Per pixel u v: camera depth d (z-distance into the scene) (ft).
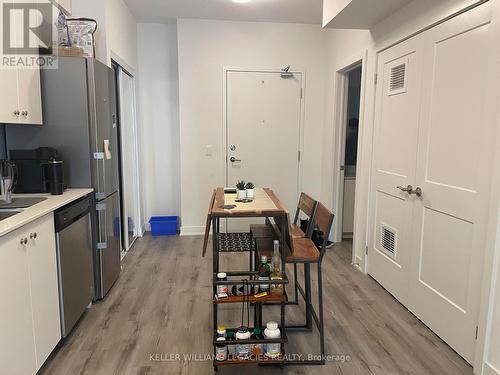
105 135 9.25
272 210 6.40
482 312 6.10
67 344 7.23
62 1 9.37
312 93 14.92
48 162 7.75
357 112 14.71
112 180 9.84
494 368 5.90
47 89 8.29
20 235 5.50
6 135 8.29
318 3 12.01
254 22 14.20
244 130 14.82
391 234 9.40
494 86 5.85
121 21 11.78
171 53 14.84
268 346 6.35
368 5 8.45
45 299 6.35
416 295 8.26
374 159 10.30
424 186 7.85
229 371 6.49
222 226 15.19
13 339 5.30
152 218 15.57
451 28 6.91
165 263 11.87
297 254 6.78
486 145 6.04
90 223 8.67
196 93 14.38
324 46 14.67
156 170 15.56
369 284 10.23
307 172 15.40
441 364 6.64
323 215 7.06
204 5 12.38
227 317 8.36
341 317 8.37
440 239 7.35
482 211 6.15
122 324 8.01
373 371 6.47
